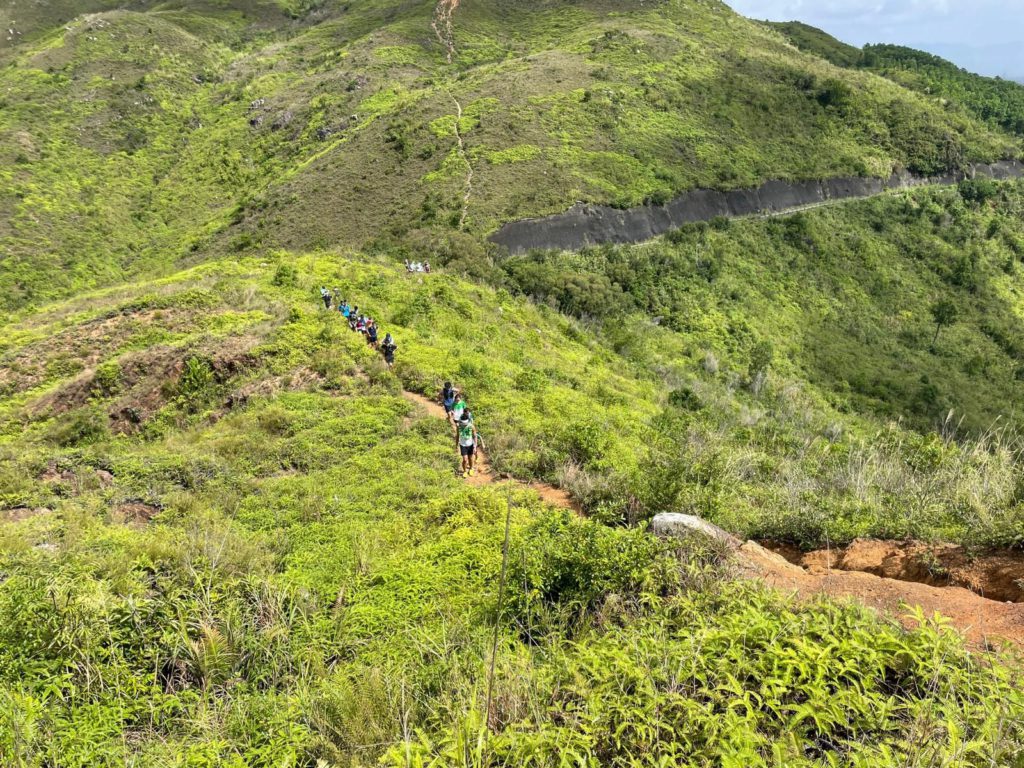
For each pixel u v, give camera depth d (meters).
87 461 10.20
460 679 3.95
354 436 11.80
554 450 11.12
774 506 7.46
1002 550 4.93
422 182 50.06
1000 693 2.78
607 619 4.55
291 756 3.59
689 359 35.75
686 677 3.20
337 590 6.08
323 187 54.72
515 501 8.58
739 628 3.48
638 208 48.72
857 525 6.19
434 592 5.82
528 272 38.66
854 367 41.22
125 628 4.77
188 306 19.91
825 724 2.85
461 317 23.73
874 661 3.11
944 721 2.63
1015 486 5.67
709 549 5.29
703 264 45.94
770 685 3.09
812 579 5.02
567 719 3.09
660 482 7.63
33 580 5.08
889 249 55.44
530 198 46.56
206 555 6.19
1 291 53.53
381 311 21.50
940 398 38.69
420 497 9.25
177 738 3.95
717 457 9.03
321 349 16.09
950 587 4.71
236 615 5.07
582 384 19.31
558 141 53.69
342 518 8.43
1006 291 54.47
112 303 23.83
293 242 48.38
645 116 59.59
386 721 3.72
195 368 14.99
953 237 58.50
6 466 9.79
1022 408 40.00
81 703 4.11
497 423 12.94
